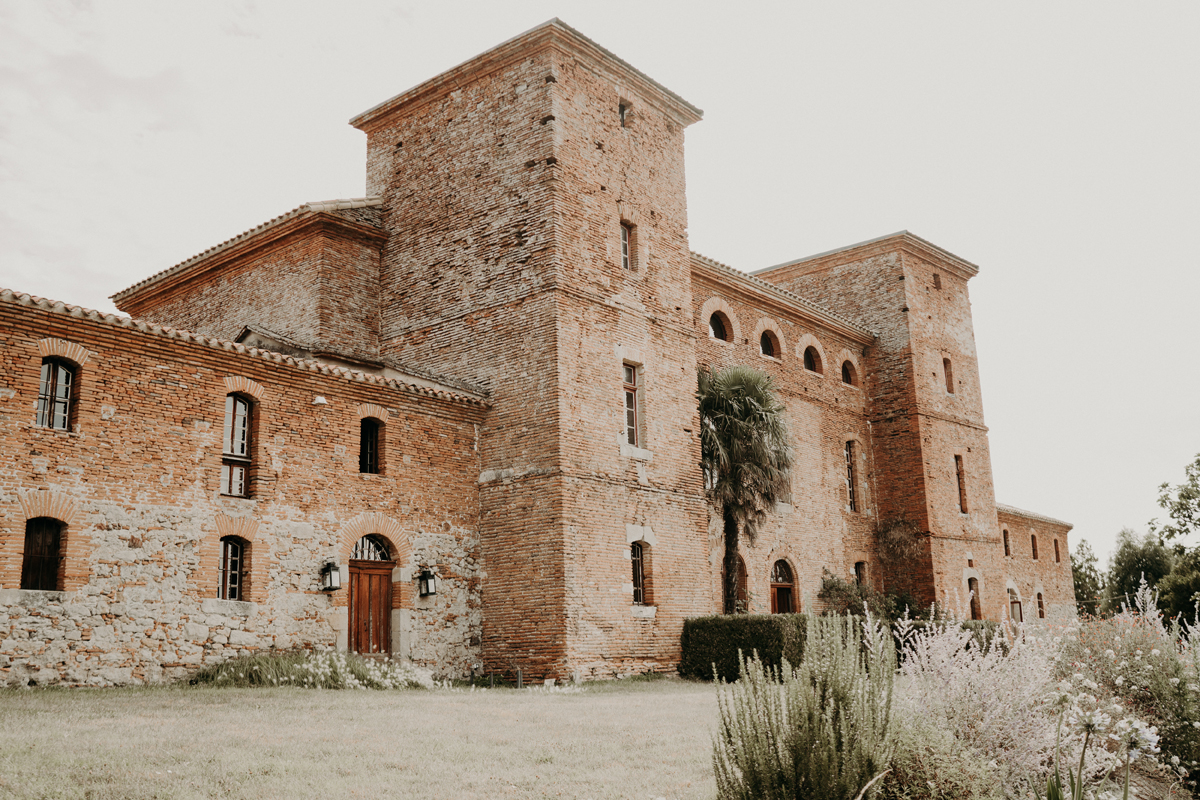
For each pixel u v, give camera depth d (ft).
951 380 118.83
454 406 69.67
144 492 52.95
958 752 27.50
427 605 65.72
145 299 94.12
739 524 87.04
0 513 47.55
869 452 113.09
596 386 70.95
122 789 27.09
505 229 73.15
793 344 104.99
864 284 118.01
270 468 58.90
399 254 80.28
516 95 74.64
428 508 67.10
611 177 76.38
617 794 29.27
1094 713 27.61
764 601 92.12
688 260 82.94
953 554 110.32
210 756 31.50
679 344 79.92
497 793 29.07
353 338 78.18
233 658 55.11
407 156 81.46
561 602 64.85
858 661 25.41
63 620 49.03
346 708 43.93
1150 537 191.62
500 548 68.74
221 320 85.87
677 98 83.41
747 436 82.38
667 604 72.79
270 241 81.46
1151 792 33.83
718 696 26.76
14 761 29.22
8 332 49.08
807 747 23.79
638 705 49.67
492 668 67.36
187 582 53.93
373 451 66.03
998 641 33.14
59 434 50.19
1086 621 47.73
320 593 59.98
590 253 72.84
